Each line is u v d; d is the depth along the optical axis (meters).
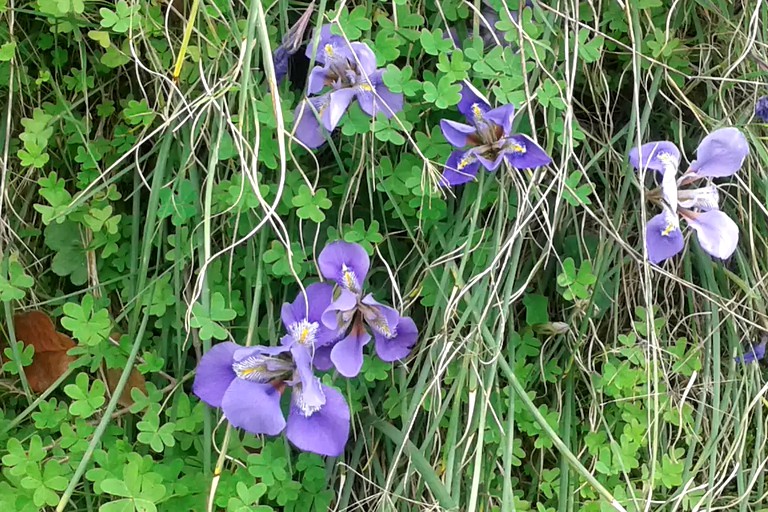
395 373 0.66
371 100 0.63
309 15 0.64
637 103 0.65
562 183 0.64
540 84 0.66
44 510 0.62
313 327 0.61
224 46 0.64
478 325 0.63
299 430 0.60
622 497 0.66
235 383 0.60
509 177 0.65
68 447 0.62
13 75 0.66
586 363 0.69
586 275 0.66
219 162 0.66
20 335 0.65
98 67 0.68
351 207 0.65
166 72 0.66
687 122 0.72
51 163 0.68
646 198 0.67
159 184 0.63
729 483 0.71
